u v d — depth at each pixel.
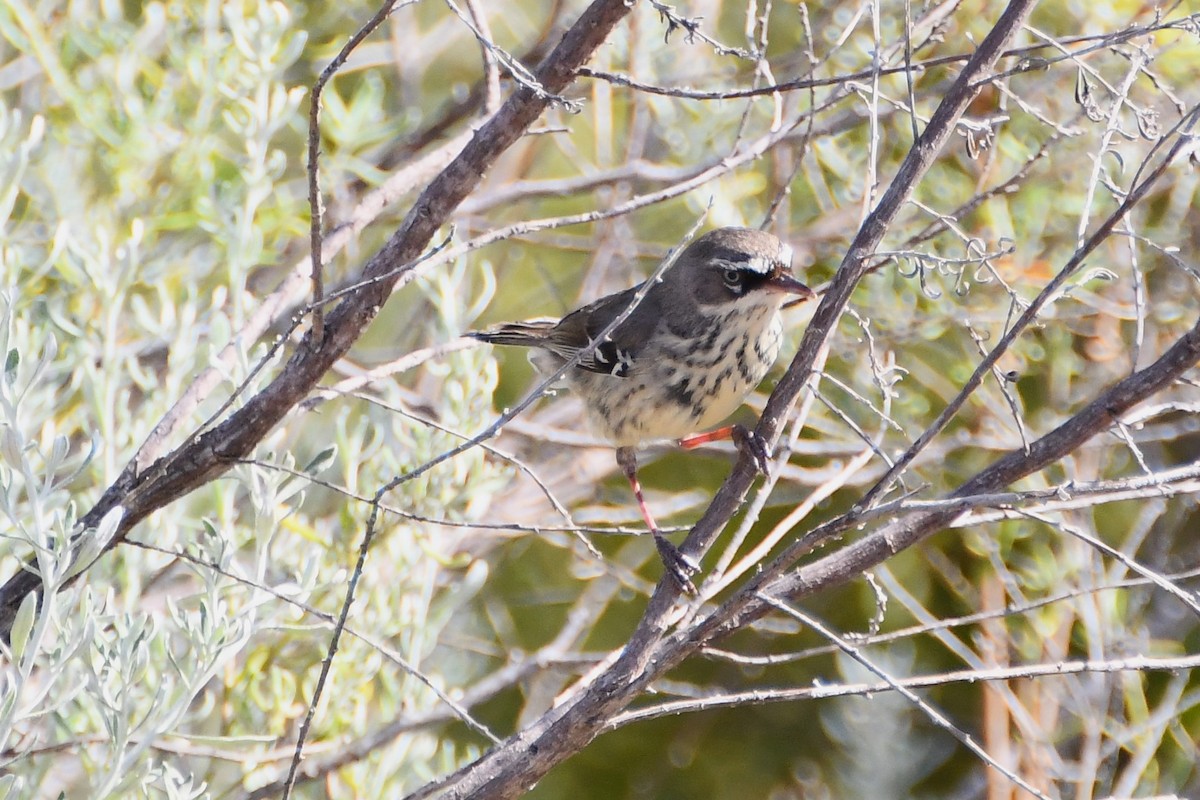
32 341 9.54
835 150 13.20
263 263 11.60
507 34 17.20
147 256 11.76
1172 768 12.52
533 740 7.71
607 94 14.59
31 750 8.29
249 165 11.05
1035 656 12.09
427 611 11.13
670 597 7.48
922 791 14.37
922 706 6.07
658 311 11.32
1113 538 13.32
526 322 11.83
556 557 15.84
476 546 13.59
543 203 16.58
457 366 11.33
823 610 14.89
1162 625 13.54
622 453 11.86
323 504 13.26
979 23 13.15
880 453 6.65
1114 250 12.88
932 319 12.62
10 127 10.44
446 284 11.52
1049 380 13.52
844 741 14.31
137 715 8.95
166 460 7.86
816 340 7.70
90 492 9.77
